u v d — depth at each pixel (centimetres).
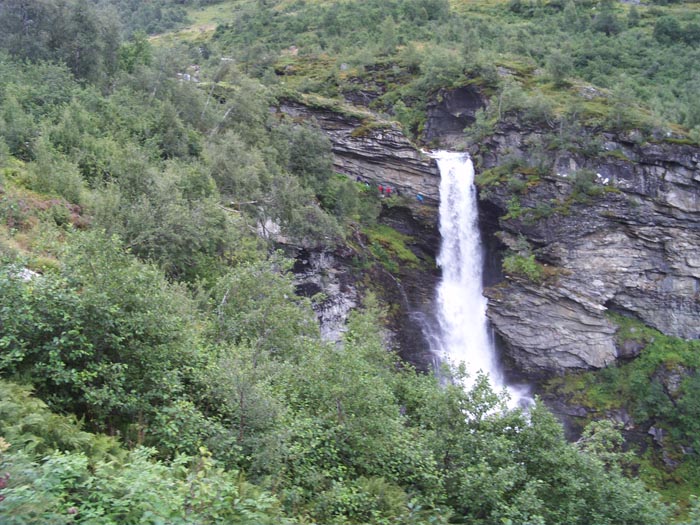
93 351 1230
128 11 13225
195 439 1195
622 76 7275
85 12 4712
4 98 3619
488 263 5531
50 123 3388
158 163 3484
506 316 4888
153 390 1255
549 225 4975
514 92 5519
